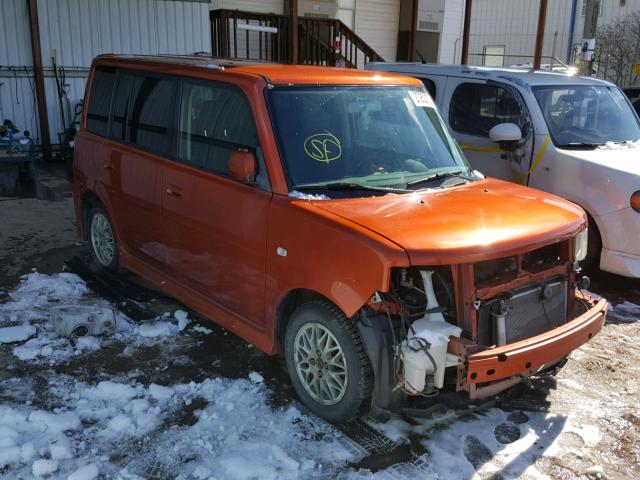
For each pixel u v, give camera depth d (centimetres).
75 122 1134
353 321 316
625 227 534
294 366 355
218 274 400
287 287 342
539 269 344
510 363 299
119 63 518
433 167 408
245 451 316
